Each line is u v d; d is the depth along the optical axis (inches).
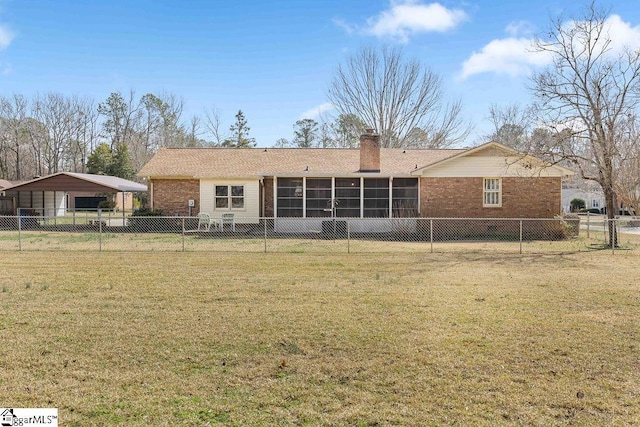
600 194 1482.5
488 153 865.5
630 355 203.5
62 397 162.2
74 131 2284.7
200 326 245.8
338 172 912.9
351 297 317.4
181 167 970.7
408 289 346.0
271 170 949.8
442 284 366.3
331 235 836.6
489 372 184.5
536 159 793.6
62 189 1061.8
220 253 563.8
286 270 434.6
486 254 565.6
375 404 157.4
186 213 946.1
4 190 1064.2
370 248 629.6
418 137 1676.9
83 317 262.4
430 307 289.0
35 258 510.3
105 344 216.5
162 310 279.4
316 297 317.1
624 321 257.3
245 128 2214.6
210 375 181.3
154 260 498.3
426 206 873.5
